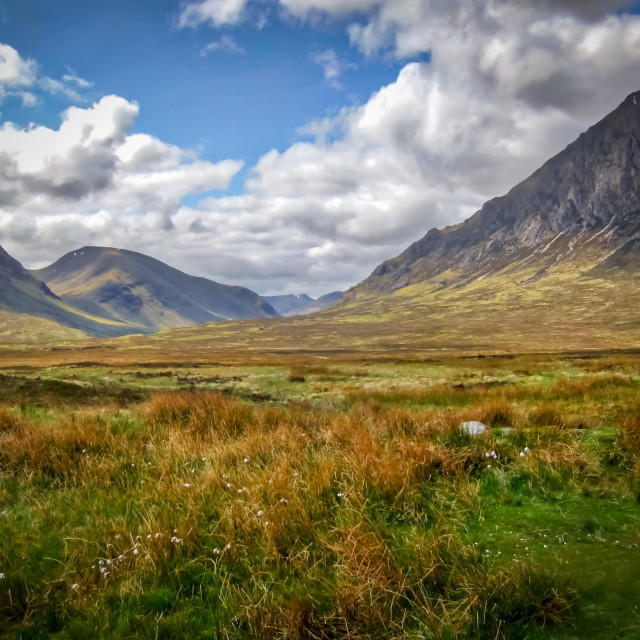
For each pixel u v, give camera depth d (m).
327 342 162.00
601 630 2.94
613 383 16.50
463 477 5.39
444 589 3.51
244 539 4.29
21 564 4.14
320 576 3.72
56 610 3.55
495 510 4.81
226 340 189.62
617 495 4.88
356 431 7.09
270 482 5.14
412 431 7.31
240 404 10.02
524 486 5.22
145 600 3.62
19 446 7.09
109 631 3.31
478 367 37.62
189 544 4.23
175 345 169.88
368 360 58.06
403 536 4.25
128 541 4.36
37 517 5.09
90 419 9.05
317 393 24.56
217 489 5.30
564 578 3.45
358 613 3.26
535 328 147.88
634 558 3.70
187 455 6.80
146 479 5.93
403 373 35.72
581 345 100.06
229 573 3.88
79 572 4.00
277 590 3.64
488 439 6.38
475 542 4.18
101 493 5.61
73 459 6.80
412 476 5.29
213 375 40.00
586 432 6.99
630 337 113.75
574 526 4.34
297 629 3.16
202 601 3.61
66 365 56.84
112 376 39.12
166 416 9.31
